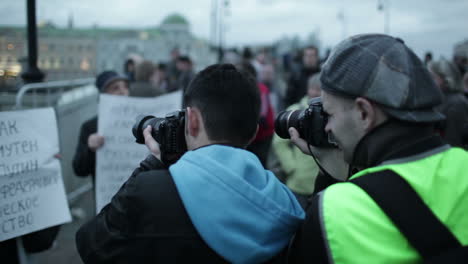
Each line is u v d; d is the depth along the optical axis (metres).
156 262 1.09
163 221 1.10
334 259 0.92
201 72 1.27
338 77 1.01
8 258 2.19
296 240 1.07
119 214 1.14
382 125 0.98
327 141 1.27
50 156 2.26
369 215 0.91
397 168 0.94
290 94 6.59
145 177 1.16
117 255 1.12
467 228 0.89
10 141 2.12
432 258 0.84
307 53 6.44
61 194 2.29
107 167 3.12
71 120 4.92
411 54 0.99
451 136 2.99
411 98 0.94
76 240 1.25
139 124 1.50
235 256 1.07
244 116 1.23
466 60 8.59
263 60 9.19
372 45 0.99
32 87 3.93
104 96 3.12
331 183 1.47
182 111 1.32
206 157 1.13
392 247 0.88
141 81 3.97
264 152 3.85
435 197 0.91
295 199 1.26
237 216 1.07
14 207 2.10
